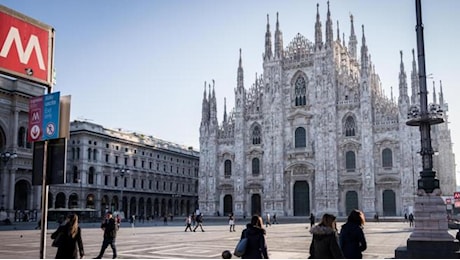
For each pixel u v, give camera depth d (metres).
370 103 92.00
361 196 91.19
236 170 104.06
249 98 107.19
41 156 12.29
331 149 94.12
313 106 98.56
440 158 110.00
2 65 10.61
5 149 86.19
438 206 25.70
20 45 11.05
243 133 105.12
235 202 103.25
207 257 27.20
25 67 11.15
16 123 87.69
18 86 87.69
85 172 109.12
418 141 86.38
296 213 98.56
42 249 11.66
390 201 88.88
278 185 99.19
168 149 140.88
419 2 27.91
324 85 96.88
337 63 102.00
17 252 29.45
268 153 101.25
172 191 141.12
